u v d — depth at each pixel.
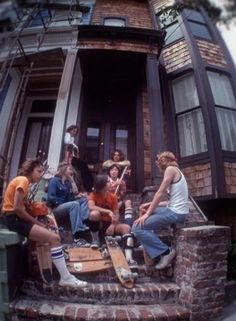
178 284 3.13
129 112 7.24
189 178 5.95
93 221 3.66
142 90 6.98
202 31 7.44
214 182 5.52
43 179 4.67
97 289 2.97
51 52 6.20
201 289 2.78
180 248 3.14
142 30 6.28
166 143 6.43
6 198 3.14
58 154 5.58
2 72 3.94
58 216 3.87
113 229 3.69
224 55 7.10
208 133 5.86
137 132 6.59
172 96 6.77
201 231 2.82
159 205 3.60
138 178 6.23
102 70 7.00
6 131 6.13
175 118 6.57
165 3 7.91
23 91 6.27
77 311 2.73
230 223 5.81
